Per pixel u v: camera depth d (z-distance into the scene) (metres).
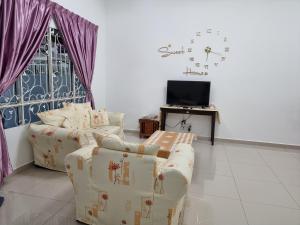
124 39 5.04
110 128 3.78
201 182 2.92
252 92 4.55
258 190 2.74
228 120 4.74
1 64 2.56
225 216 2.21
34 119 3.26
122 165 1.76
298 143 4.45
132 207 1.81
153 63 4.97
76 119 3.50
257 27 4.37
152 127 4.76
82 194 1.96
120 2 4.94
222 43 4.56
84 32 4.23
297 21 4.18
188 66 4.80
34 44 2.99
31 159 3.18
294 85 4.35
